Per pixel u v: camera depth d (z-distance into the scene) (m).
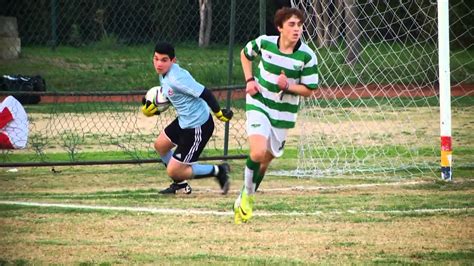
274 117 18.45
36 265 16.09
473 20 54.53
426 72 46.69
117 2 61.31
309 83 18.20
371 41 44.41
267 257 16.53
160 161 27.48
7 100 30.66
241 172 28.08
